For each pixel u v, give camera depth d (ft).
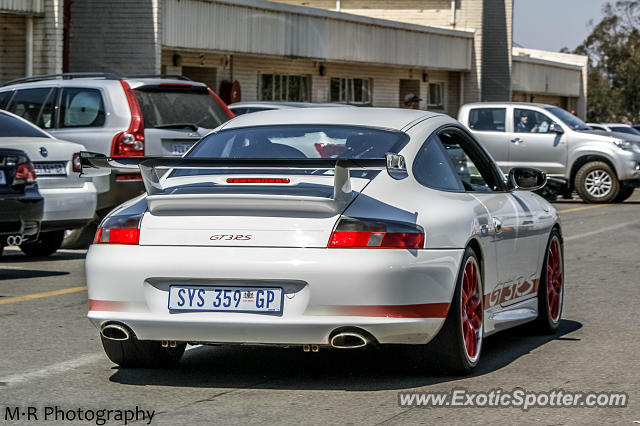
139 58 83.61
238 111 64.18
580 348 24.64
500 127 77.77
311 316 19.06
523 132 77.51
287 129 22.49
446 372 21.21
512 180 24.89
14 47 74.18
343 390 20.21
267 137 22.27
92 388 20.38
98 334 25.96
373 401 19.35
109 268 19.83
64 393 19.98
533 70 166.61
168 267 19.43
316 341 19.19
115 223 20.16
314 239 19.11
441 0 142.00
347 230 19.11
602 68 287.28
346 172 18.99
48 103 45.44
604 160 77.00
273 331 19.13
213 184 20.39
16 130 39.88
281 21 97.50
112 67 84.23
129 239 19.88
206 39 88.22
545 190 77.87
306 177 20.18
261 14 94.73
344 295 18.92
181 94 46.29
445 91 137.90
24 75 74.02
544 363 22.82
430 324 19.67
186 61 91.56
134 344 21.54
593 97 281.74
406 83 131.54
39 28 73.61
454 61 132.87
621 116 282.56
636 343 25.32
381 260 18.95
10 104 46.37
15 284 34.63
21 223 35.60
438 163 22.04
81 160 20.31
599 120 283.79
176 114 45.78
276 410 18.69
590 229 56.70
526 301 25.12
